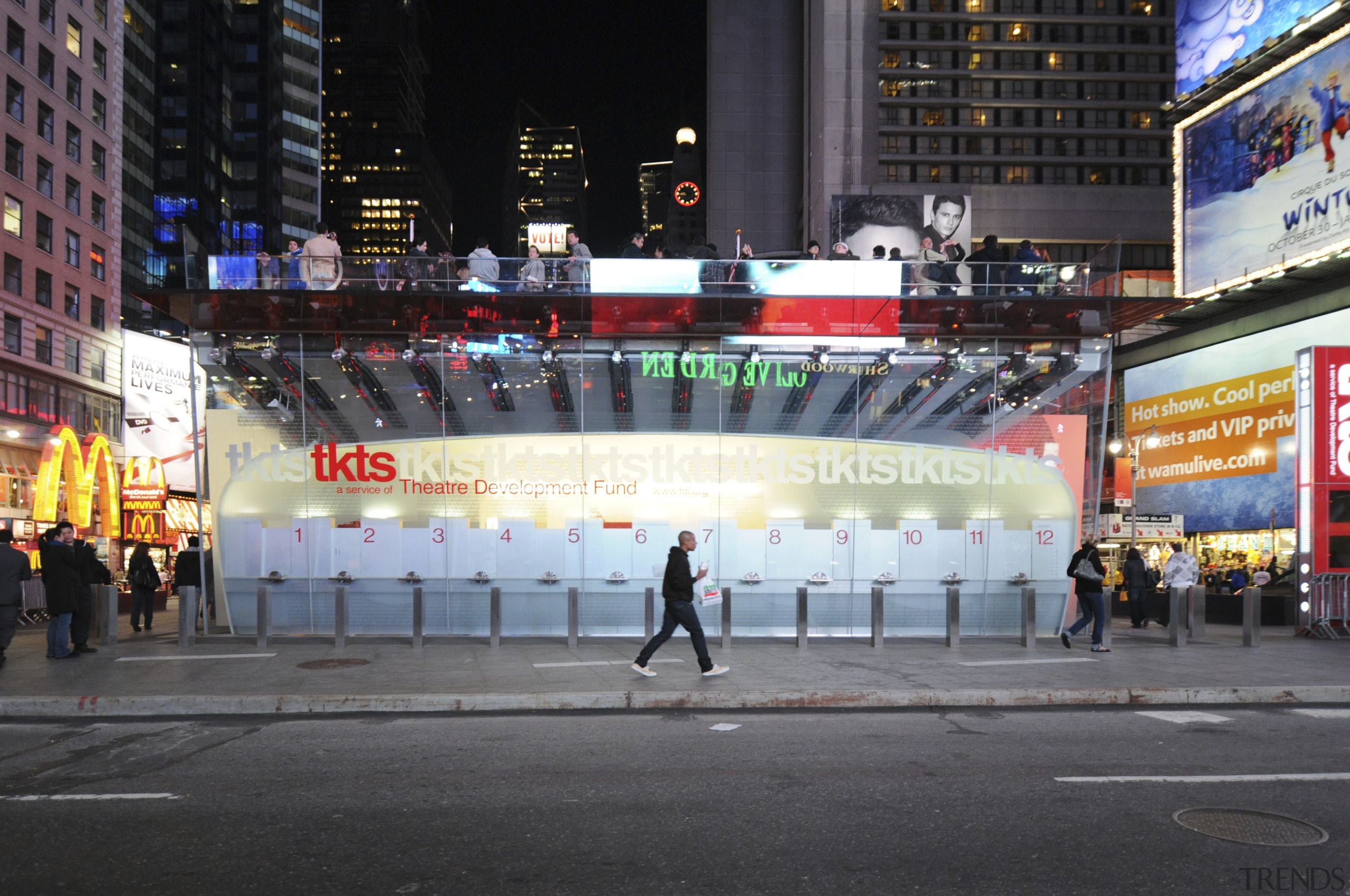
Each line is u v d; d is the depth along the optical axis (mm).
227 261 15797
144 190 80125
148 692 9984
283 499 16234
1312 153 39812
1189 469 44844
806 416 16719
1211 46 45438
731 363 16719
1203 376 44594
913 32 87375
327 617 16109
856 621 16391
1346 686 10398
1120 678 11102
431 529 16266
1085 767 6988
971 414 16938
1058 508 16875
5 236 39750
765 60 107125
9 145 40438
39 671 11633
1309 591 16875
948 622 14586
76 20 45844
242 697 9578
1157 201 85812
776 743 7941
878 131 86938
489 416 16469
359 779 6699
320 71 117438
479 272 16031
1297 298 39594
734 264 16125
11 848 5156
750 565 16406
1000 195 86000
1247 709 9820
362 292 15438
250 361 16359
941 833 5352
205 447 16297
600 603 16250
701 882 4594
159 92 97000
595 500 16422
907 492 16703
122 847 5172
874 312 16406
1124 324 16734
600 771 6902
